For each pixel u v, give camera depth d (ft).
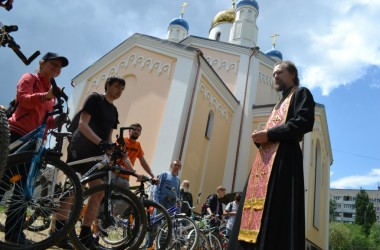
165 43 47.19
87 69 54.90
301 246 7.75
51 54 14.56
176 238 20.99
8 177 10.55
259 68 63.52
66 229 10.07
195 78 44.78
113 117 15.62
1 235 10.75
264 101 63.31
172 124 40.81
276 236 7.95
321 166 64.75
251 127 57.88
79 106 51.98
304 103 9.00
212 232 27.91
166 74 45.21
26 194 10.46
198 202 42.27
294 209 8.08
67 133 12.32
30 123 13.58
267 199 8.39
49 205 10.66
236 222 9.27
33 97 12.84
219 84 51.67
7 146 8.67
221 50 65.36
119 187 13.07
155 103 43.70
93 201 12.84
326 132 67.36
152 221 17.99
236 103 58.29
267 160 8.95
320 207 64.28
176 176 24.16
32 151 10.67
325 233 67.36
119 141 14.56
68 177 10.75
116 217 12.80
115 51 52.08
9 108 13.84
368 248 161.07
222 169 53.11
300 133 8.64
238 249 8.61
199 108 46.37
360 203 214.90
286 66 10.16
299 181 8.46
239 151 55.31
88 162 14.03
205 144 48.29
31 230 11.07
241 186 53.11
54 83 12.34
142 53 48.91
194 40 68.03
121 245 12.67
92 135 13.83
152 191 22.93
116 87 15.47
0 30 10.46
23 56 11.48
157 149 39.86
